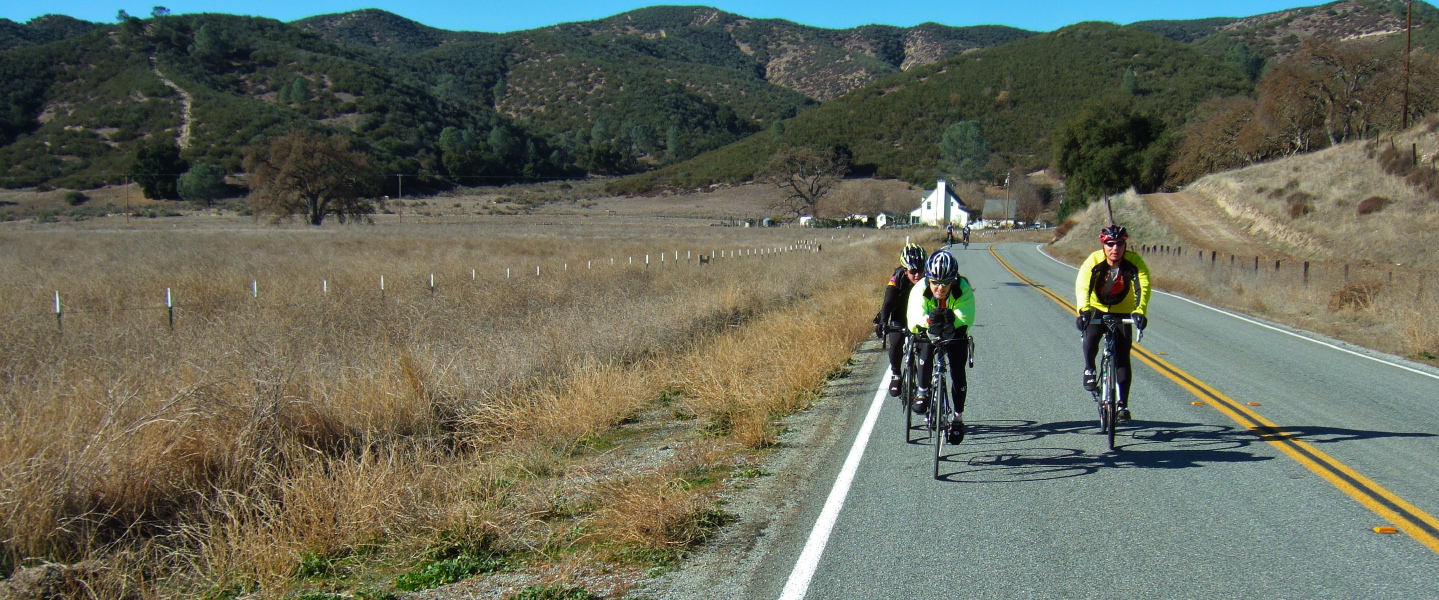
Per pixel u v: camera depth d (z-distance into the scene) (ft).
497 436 24.23
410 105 501.97
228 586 14.53
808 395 30.14
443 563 15.23
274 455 19.08
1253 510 17.16
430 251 110.93
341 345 32.91
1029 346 43.21
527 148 517.96
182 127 399.03
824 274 79.15
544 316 42.47
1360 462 20.68
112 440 17.22
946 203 344.49
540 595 13.74
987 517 16.99
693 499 17.70
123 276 59.06
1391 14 600.39
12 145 379.96
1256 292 67.92
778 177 361.92
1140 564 14.47
